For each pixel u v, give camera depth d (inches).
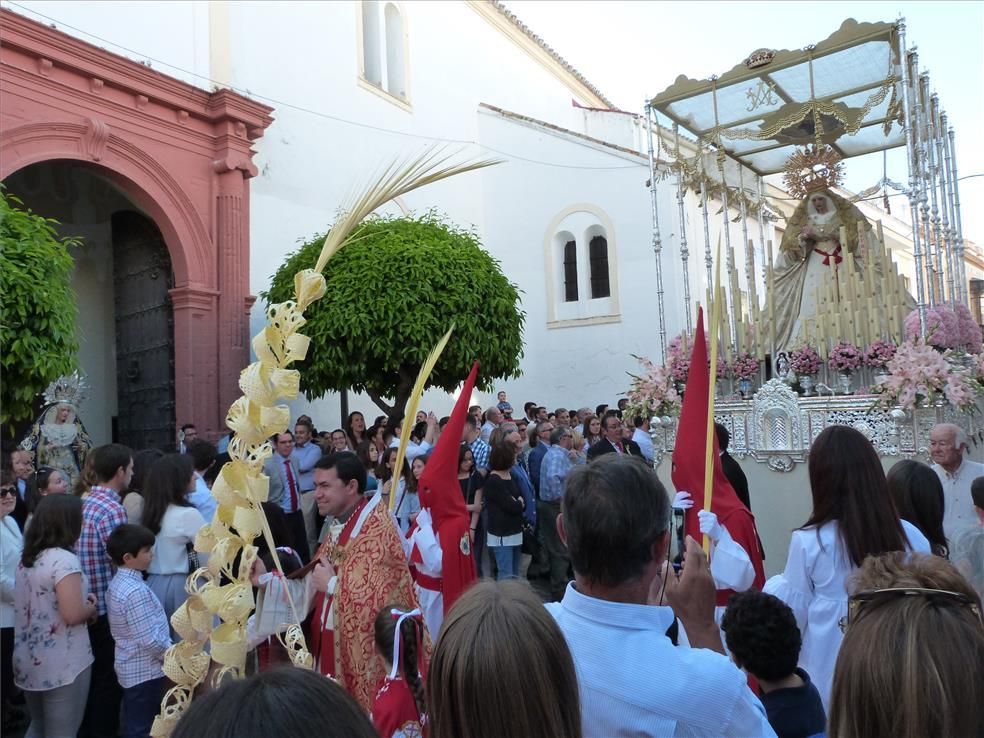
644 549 65.9
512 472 311.4
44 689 149.6
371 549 106.6
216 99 437.1
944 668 49.1
